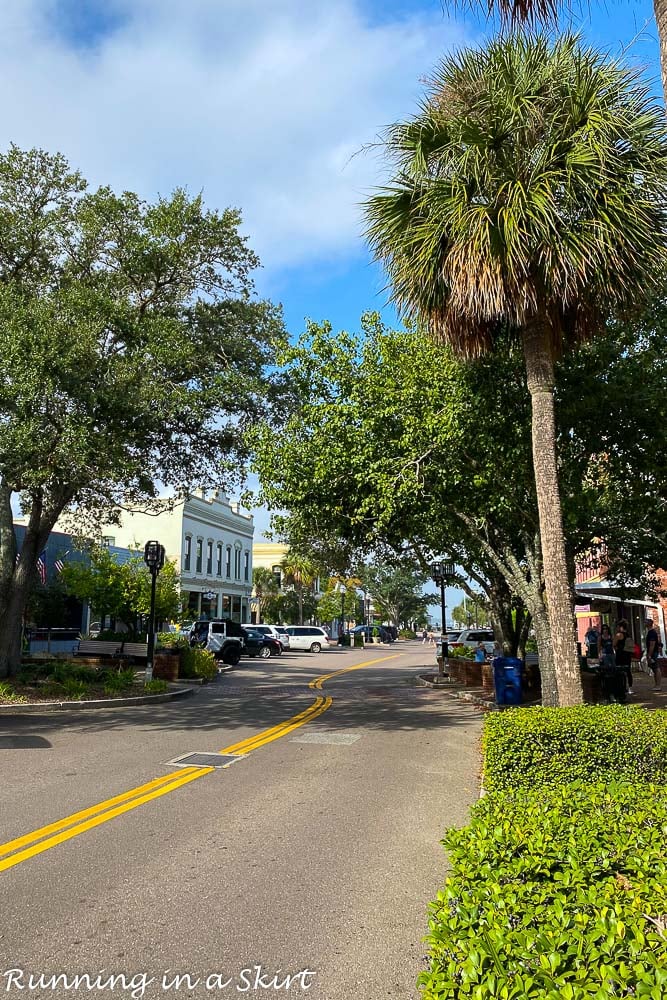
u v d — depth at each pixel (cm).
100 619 3528
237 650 3356
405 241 944
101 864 554
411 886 512
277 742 1140
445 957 221
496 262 851
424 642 8212
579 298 901
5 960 398
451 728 1309
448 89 943
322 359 1328
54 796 769
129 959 400
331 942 423
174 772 897
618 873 323
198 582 4812
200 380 1566
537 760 632
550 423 930
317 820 684
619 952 221
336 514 1373
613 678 1437
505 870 292
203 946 416
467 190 899
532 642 2866
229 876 530
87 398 1234
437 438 1127
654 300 1046
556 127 878
